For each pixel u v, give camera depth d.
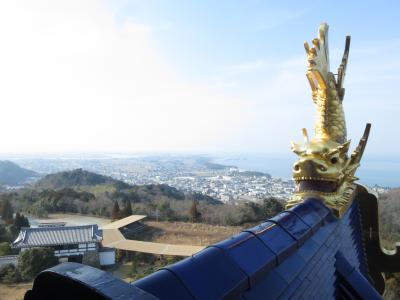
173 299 3.61
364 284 7.71
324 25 11.27
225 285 4.24
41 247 36.16
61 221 61.16
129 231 50.78
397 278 20.94
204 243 46.78
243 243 5.33
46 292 2.78
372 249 12.73
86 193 79.44
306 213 8.34
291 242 6.34
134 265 36.78
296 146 10.93
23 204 71.62
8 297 28.89
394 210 47.72
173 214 61.69
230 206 67.31
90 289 2.54
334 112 11.55
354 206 12.41
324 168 10.13
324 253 7.51
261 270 4.98
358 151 11.36
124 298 2.53
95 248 39.16
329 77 11.45
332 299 6.65
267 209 58.31
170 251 38.41
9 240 45.59
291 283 5.46
